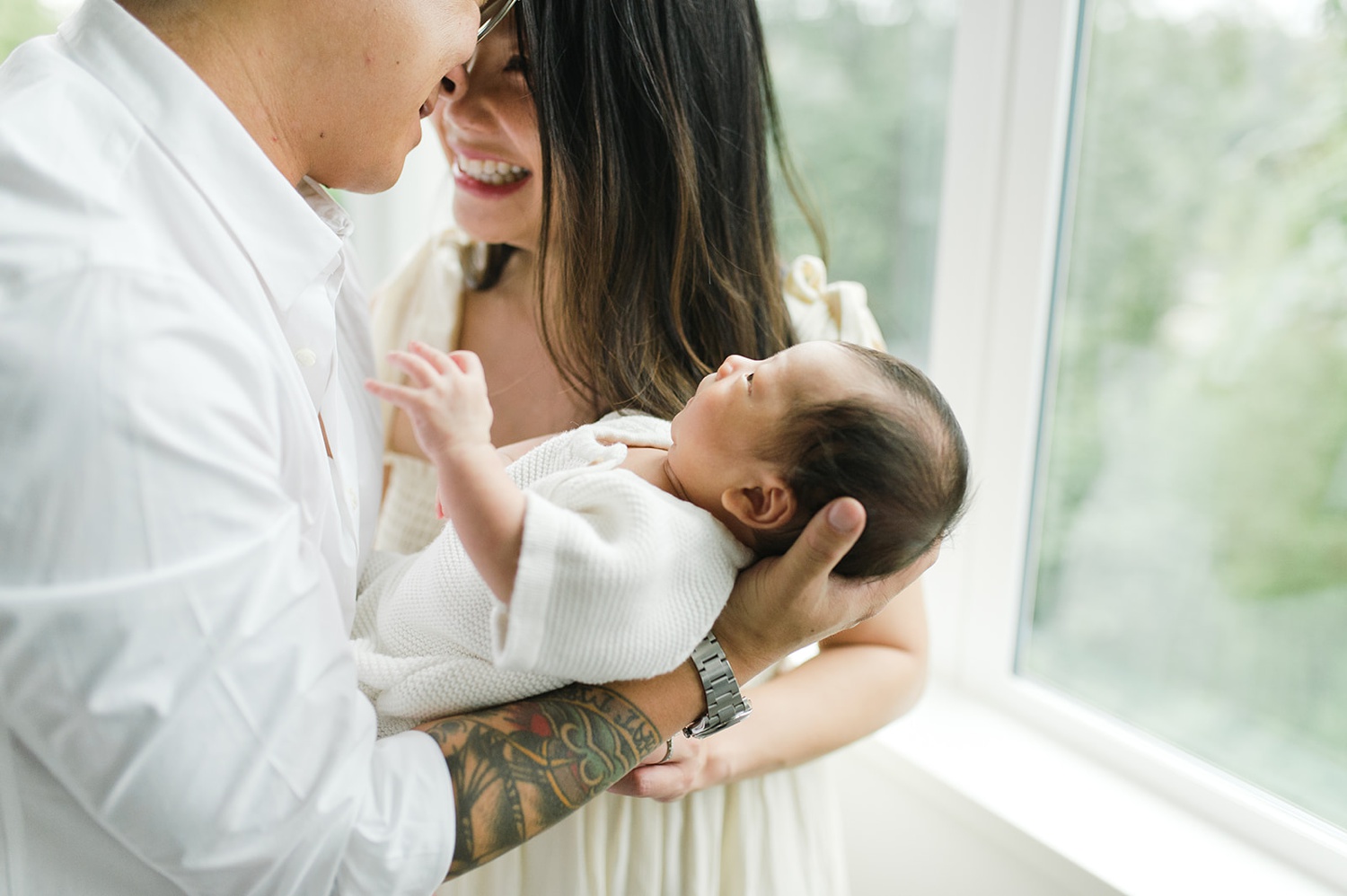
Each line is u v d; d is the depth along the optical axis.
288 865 0.57
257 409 0.57
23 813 0.57
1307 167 0.97
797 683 0.97
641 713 0.71
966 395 1.30
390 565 0.91
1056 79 1.12
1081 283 1.20
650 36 0.89
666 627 0.67
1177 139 1.08
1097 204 1.16
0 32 1.36
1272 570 1.07
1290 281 1.00
